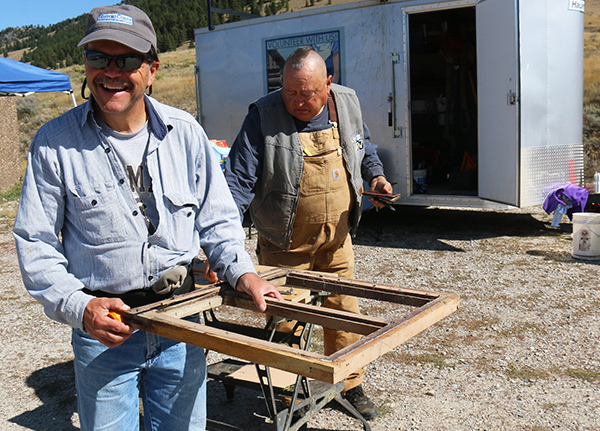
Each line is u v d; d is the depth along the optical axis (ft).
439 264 19.38
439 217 27.37
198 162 6.08
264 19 25.67
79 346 5.82
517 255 20.04
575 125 22.54
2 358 13.10
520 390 10.76
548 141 21.43
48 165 5.40
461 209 29.19
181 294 6.07
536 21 20.48
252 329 8.47
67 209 5.61
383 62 23.31
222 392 11.14
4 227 28.81
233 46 26.73
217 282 6.54
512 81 20.07
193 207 6.05
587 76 58.90
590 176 35.14
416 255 20.70
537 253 20.20
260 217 9.61
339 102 9.43
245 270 6.06
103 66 5.17
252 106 9.29
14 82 33.24
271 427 8.07
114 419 5.97
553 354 12.20
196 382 6.26
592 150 39.93
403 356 12.41
